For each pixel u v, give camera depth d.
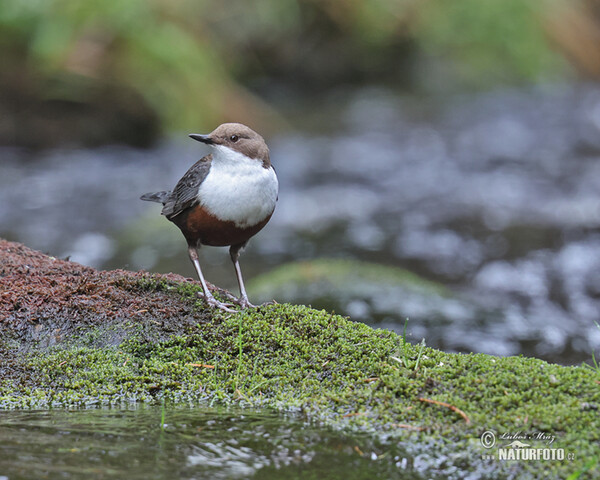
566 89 24.56
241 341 5.65
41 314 5.77
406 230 13.65
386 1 25.61
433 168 17.52
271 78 24.95
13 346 5.56
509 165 17.45
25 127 17.88
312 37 25.09
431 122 21.73
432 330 9.02
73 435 4.43
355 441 4.40
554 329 9.34
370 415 4.67
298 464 4.11
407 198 15.52
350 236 13.42
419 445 4.31
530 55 26.50
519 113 21.94
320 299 9.52
